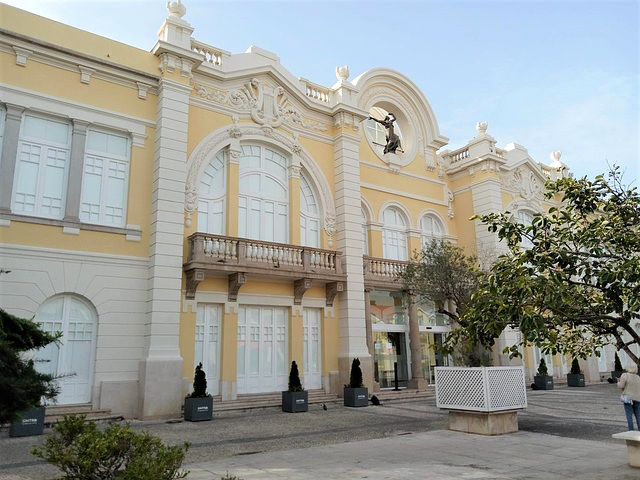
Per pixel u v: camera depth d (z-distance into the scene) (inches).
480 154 930.1
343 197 749.9
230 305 628.4
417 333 796.6
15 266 494.0
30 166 527.8
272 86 720.3
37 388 238.7
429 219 929.5
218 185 661.3
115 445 234.2
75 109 554.9
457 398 448.1
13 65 524.7
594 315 268.7
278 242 698.8
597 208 296.2
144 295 562.9
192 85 645.9
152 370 529.7
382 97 888.9
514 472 299.6
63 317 518.3
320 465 324.5
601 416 531.2
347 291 716.7
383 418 546.0
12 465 328.5
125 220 569.0
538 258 281.0
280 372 665.6
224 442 413.7
